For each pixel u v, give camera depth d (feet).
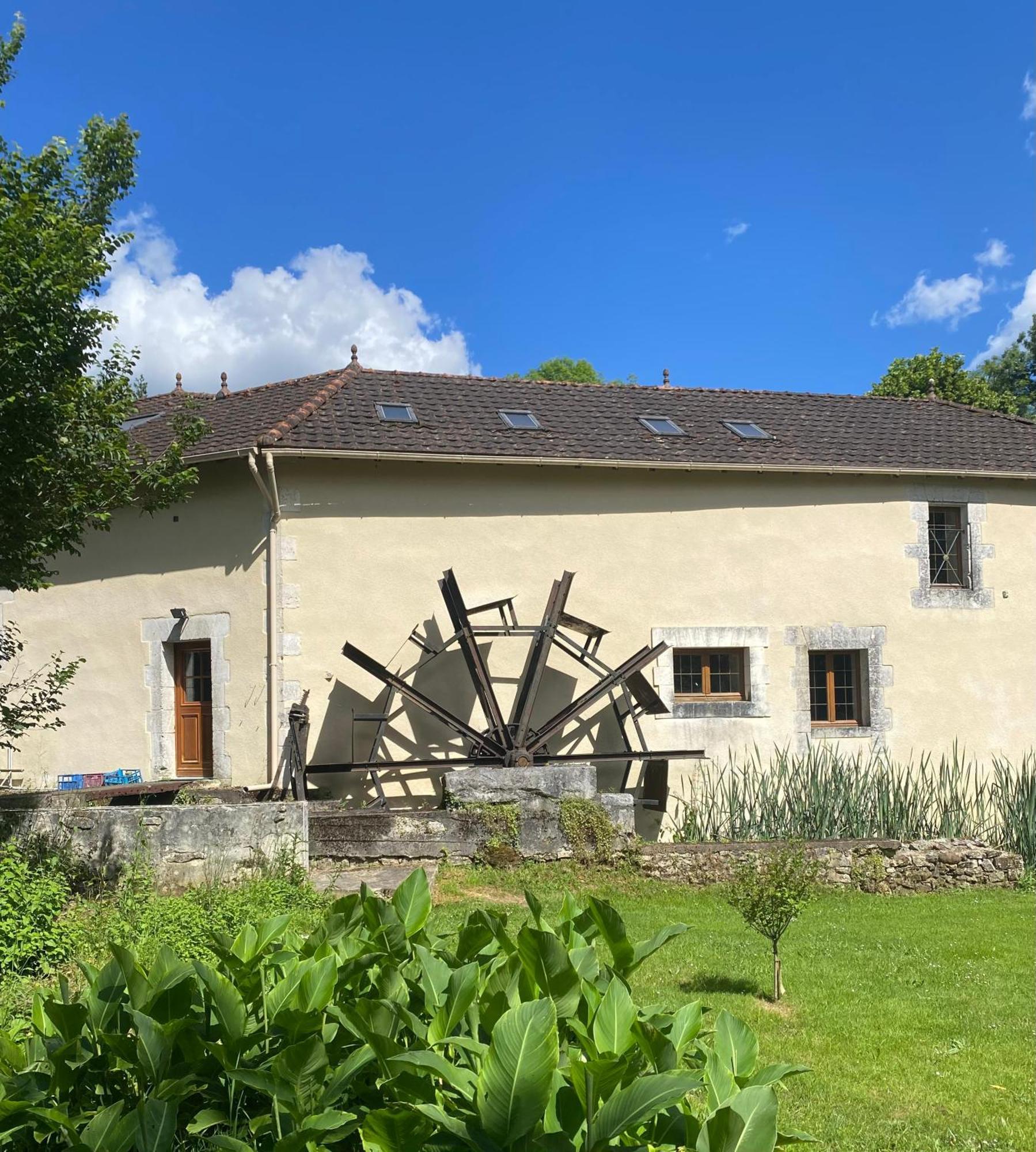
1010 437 47.73
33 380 22.06
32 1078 8.25
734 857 32.14
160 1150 7.56
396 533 37.04
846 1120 14.97
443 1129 7.54
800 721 40.50
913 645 42.04
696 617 39.86
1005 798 40.83
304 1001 8.97
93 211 27.02
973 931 27.37
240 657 36.11
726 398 50.16
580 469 39.22
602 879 31.17
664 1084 7.00
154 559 38.29
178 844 27.68
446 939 11.58
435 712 34.99
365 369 45.93
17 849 25.34
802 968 23.27
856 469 41.14
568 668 38.68
